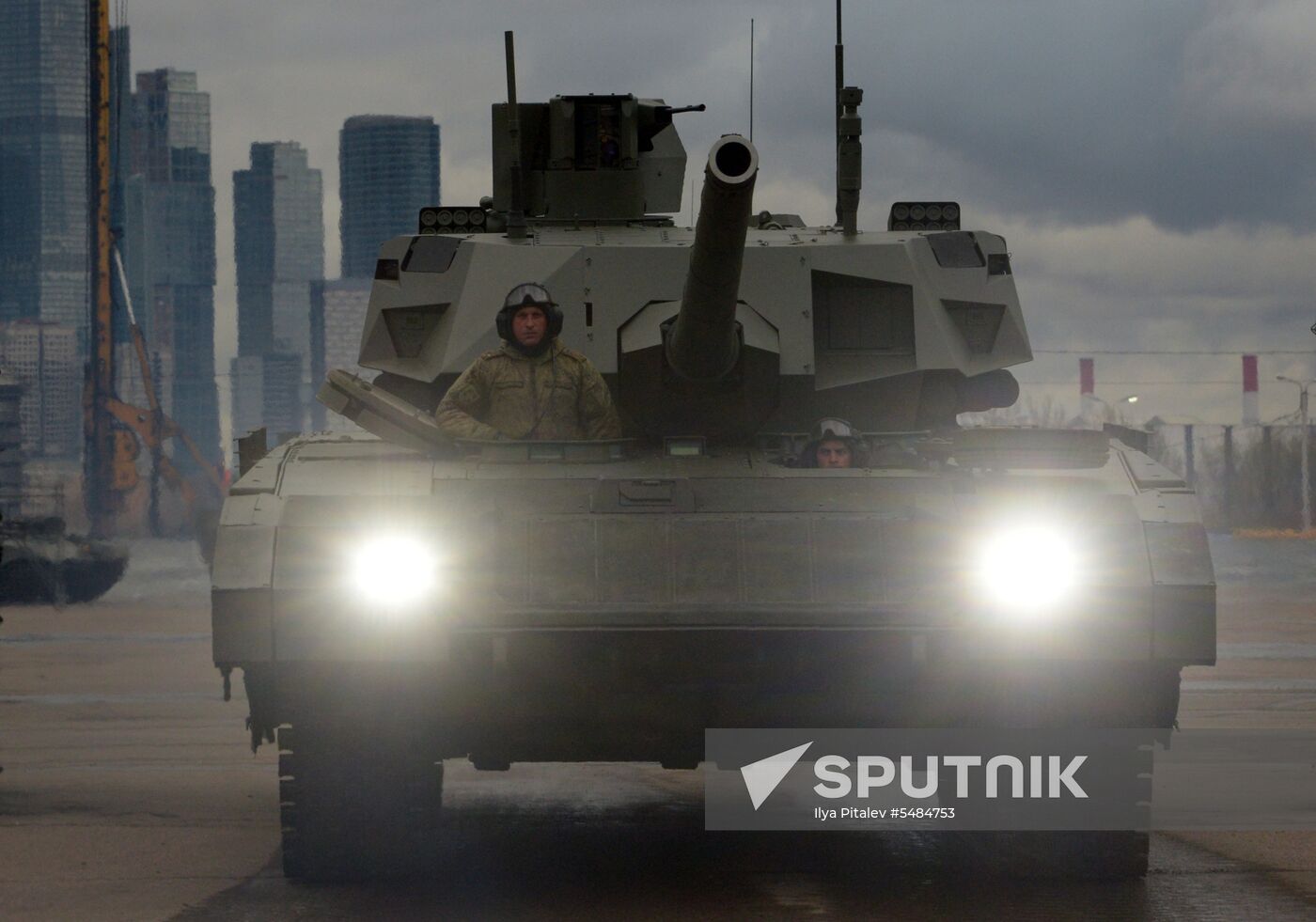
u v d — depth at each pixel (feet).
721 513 61.00
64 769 94.79
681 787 89.92
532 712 59.72
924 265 78.13
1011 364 78.89
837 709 60.39
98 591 321.52
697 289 63.72
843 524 60.64
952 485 61.77
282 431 75.92
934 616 58.75
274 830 75.25
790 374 74.64
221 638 57.82
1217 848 70.18
